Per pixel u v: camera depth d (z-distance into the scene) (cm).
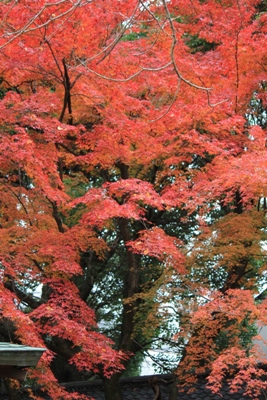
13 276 914
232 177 814
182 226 1342
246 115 1132
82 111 1048
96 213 861
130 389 1164
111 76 933
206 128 969
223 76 1069
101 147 930
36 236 926
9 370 475
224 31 1002
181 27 1095
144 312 1101
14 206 1007
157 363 1246
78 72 945
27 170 842
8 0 907
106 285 1445
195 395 1073
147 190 882
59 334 864
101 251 1023
